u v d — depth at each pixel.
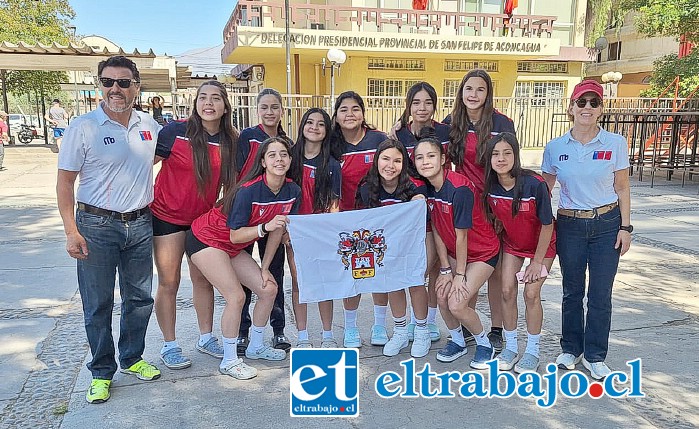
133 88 3.21
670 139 16.17
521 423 3.18
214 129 3.73
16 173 14.12
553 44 16.36
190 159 3.62
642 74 28.69
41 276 5.72
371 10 14.84
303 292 3.81
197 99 3.62
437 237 3.91
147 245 3.53
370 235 3.84
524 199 3.54
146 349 4.12
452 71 17.16
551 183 3.81
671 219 9.02
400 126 4.38
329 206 3.98
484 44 15.80
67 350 4.04
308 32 14.53
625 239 3.52
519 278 3.70
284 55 15.71
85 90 26.30
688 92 15.87
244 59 16.84
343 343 4.23
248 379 3.68
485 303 5.13
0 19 21.25
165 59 16.22
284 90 18.38
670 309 4.92
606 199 3.54
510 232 3.74
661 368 3.79
